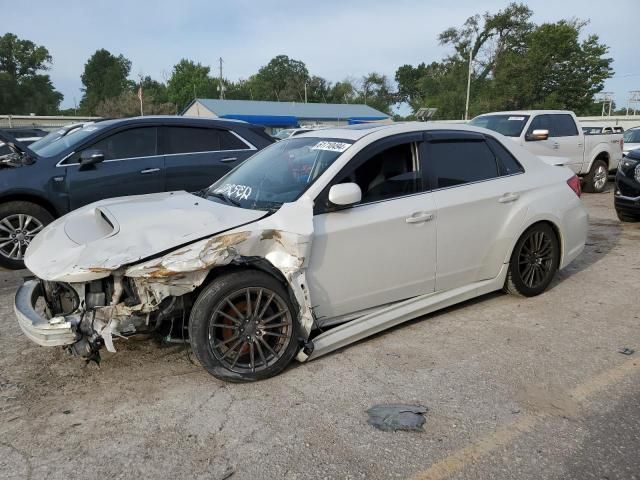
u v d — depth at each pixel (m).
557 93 49.12
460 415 3.02
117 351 3.86
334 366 3.63
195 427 2.91
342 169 3.77
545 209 4.79
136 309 3.06
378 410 3.07
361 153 3.88
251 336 3.34
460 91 63.38
